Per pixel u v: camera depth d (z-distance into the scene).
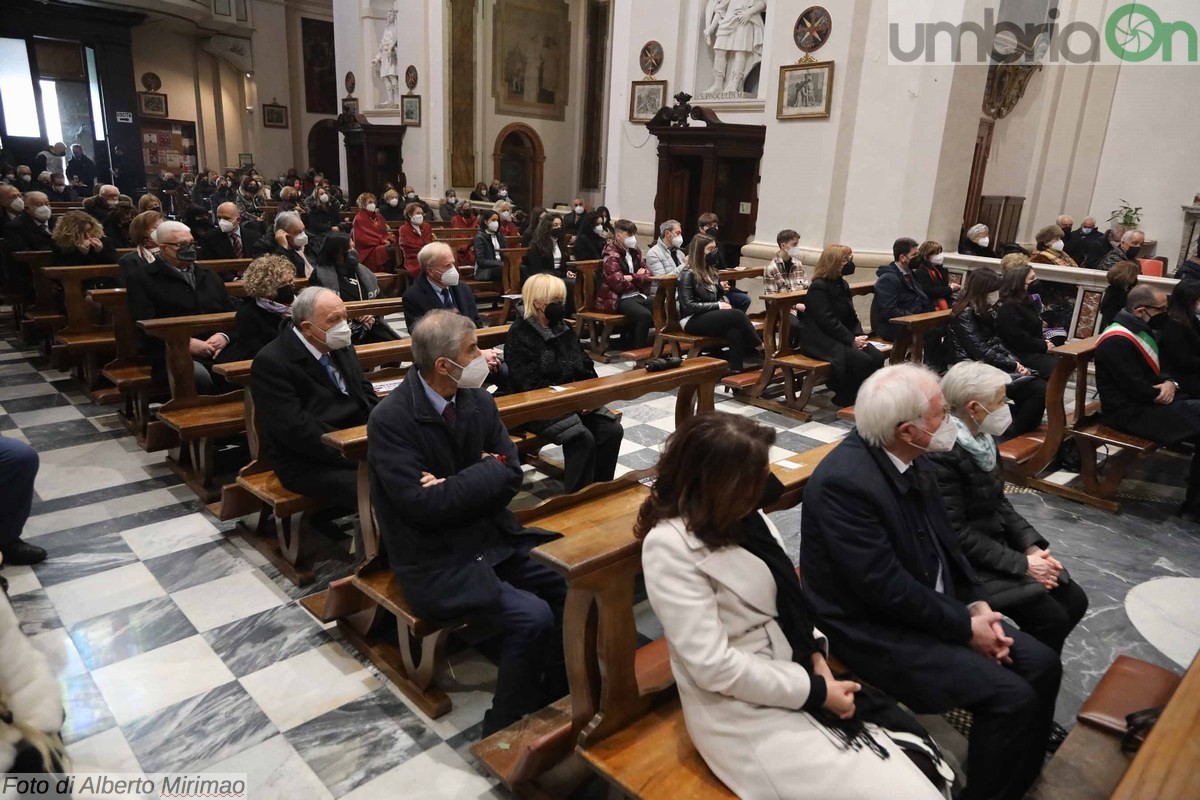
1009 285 4.97
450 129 15.09
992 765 1.88
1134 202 11.19
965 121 7.81
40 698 1.37
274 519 3.54
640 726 1.83
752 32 10.45
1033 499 4.25
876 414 1.99
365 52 16.59
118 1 16.95
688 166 10.92
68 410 5.02
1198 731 1.45
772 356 5.72
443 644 2.43
